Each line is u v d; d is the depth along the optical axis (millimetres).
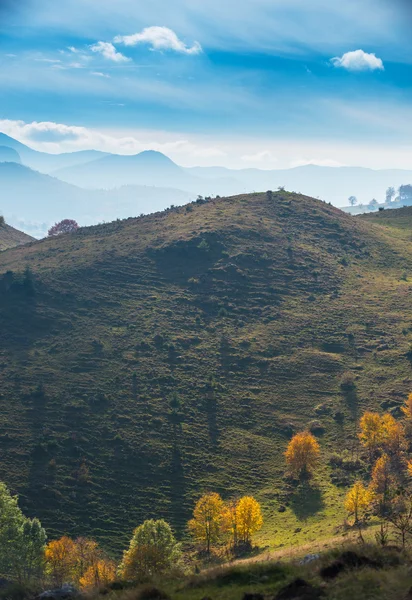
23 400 99938
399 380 106812
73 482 83438
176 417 99812
